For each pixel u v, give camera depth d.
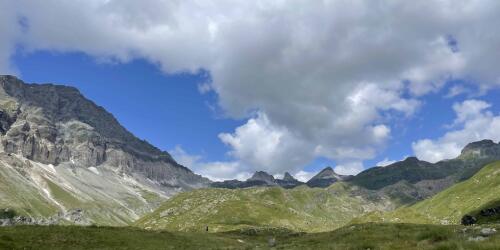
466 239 32.69
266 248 56.78
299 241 84.69
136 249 72.12
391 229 79.50
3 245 60.38
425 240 41.91
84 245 69.56
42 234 71.12
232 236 125.62
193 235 103.12
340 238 76.56
